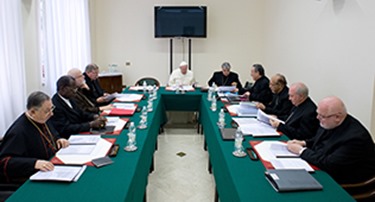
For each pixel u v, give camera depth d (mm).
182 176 3203
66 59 4746
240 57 6141
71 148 1992
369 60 2734
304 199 1451
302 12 4207
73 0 4965
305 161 1863
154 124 3020
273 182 1583
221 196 2082
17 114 3393
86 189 1502
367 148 1854
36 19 3863
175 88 4723
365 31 2791
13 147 1878
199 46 6109
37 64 3918
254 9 6031
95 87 4051
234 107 3285
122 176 1646
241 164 1837
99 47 6133
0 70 3109
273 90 3475
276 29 5312
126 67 6184
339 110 1909
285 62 4883
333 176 1855
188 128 4926
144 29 6086
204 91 4477
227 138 2273
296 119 2648
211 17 6031
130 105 3336
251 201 1429
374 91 2691
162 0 5988
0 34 3082
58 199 1407
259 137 2297
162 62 6164
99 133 2361
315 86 3822
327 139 2078
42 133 2082
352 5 2998
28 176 1751
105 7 6023
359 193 1856
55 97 2635
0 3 3072
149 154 2541
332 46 3391
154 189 2920
